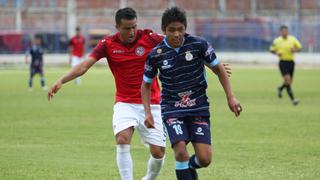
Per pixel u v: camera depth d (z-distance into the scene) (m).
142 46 28.30
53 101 71.88
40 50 89.12
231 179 31.30
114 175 32.38
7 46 165.62
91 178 31.66
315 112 60.16
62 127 49.94
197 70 25.88
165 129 26.86
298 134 45.91
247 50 178.75
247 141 42.81
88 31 178.00
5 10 186.50
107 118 55.78
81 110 62.22
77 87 93.19
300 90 85.94
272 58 169.12
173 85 25.94
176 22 24.95
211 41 180.88
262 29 178.75
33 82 103.81
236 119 55.09
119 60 28.30
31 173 32.78
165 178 31.88
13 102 70.69
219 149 39.72
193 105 25.95
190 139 25.94
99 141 43.12
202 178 31.55
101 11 194.50
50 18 190.62
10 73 126.94
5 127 50.06
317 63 155.75
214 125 51.25
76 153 38.69
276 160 36.06
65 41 170.00
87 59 28.30
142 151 39.56
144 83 26.44
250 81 102.81
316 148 39.91
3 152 39.03
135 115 28.20
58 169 33.81
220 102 70.38
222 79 25.94
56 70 134.75
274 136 45.03
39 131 47.88
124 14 27.78
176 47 25.64
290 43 71.31
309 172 32.72
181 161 25.66
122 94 28.59
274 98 74.94
